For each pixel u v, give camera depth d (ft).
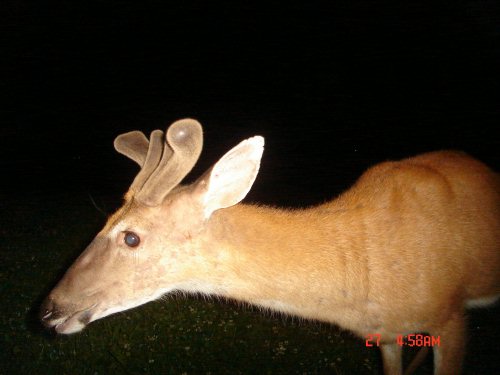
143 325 3.77
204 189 2.32
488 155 8.15
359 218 2.58
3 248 5.07
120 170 8.61
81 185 7.74
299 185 7.48
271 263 2.38
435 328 2.70
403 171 2.83
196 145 2.21
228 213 2.44
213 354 3.52
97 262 2.35
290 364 3.45
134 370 3.32
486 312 4.07
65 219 6.02
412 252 2.58
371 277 2.52
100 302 2.35
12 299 4.04
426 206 2.71
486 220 2.86
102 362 3.38
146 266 2.35
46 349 3.47
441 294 2.64
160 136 2.44
